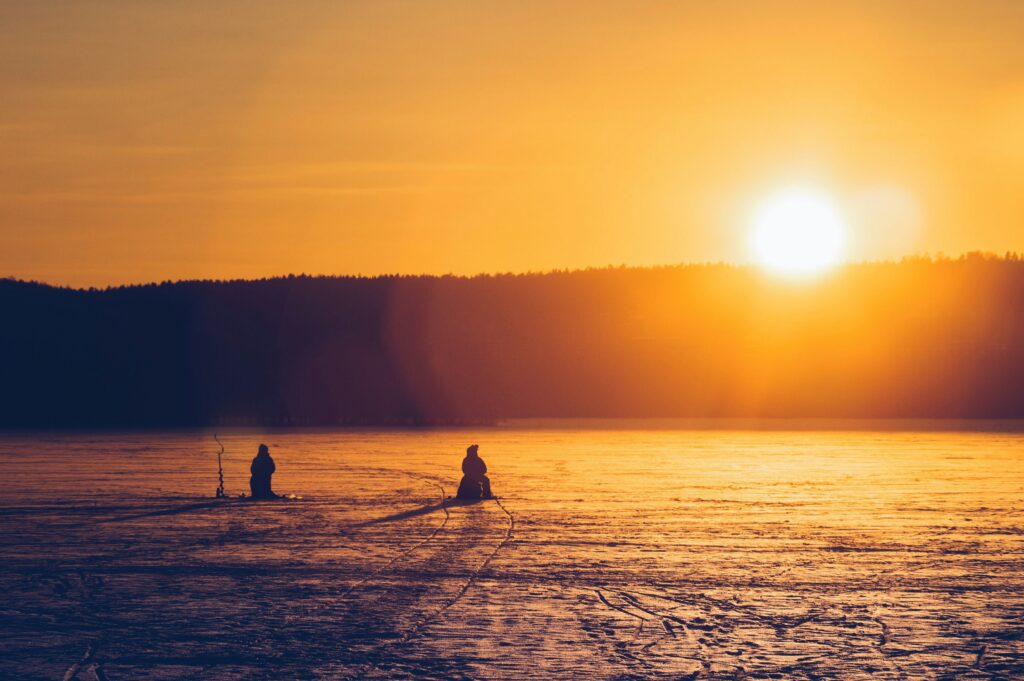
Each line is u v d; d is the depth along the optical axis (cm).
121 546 6175
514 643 3922
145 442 19175
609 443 17875
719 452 15312
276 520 7431
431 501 8719
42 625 4197
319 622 4238
